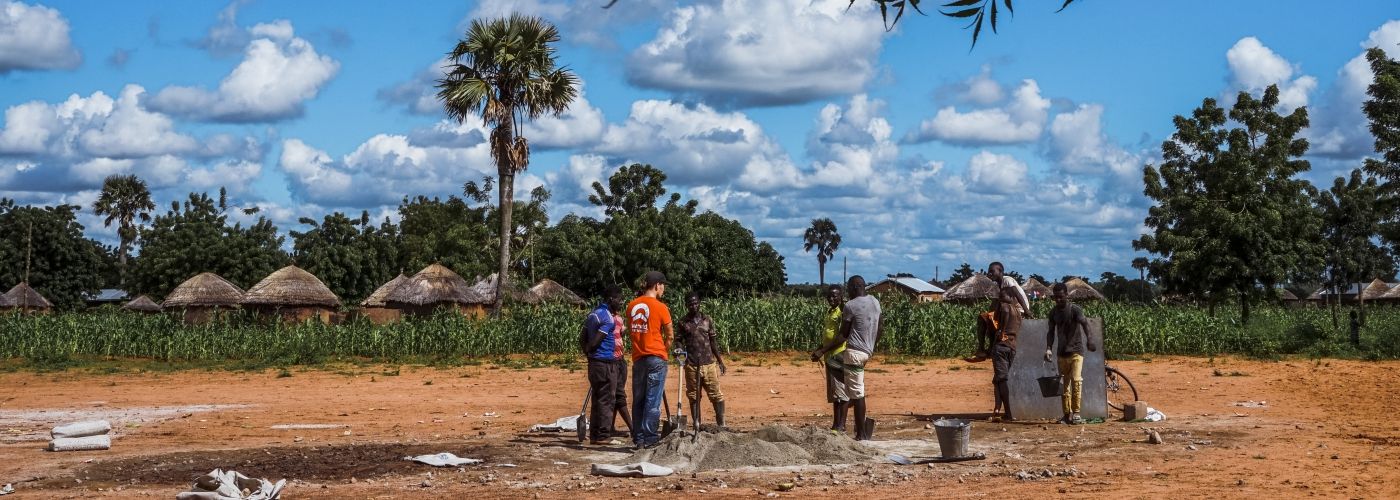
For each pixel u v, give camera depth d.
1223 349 30.14
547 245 68.38
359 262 65.31
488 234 70.12
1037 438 12.26
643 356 11.59
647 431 11.51
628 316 11.73
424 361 29.69
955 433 10.46
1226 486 8.56
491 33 36.59
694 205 72.44
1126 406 13.88
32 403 18.66
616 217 66.81
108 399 19.36
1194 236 35.72
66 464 11.01
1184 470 9.53
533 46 36.50
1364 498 7.93
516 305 38.34
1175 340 30.02
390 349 31.67
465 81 35.91
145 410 17.19
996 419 14.12
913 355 29.53
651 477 9.84
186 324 34.78
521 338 31.55
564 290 47.94
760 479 9.59
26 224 75.06
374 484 9.59
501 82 36.66
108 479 10.05
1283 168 35.56
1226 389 18.75
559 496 8.87
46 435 13.80
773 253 74.62
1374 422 13.38
